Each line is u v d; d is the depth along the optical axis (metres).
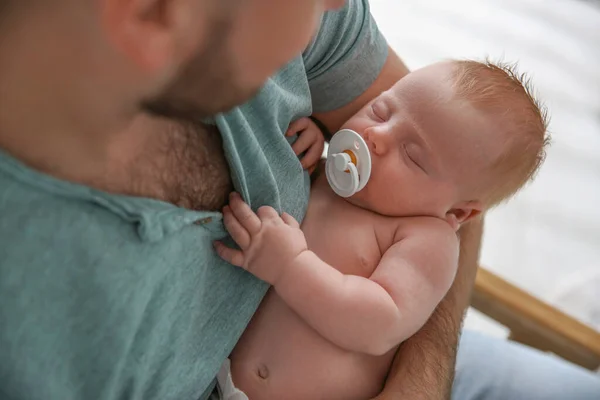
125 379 0.52
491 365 1.05
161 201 0.52
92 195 0.46
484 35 2.20
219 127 0.57
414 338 0.81
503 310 1.05
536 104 0.82
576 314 1.58
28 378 0.46
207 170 0.58
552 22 2.32
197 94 0.40
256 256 0.64
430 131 0.76
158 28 0.34
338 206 0.79
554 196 1.78
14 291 0.44
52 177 0.44
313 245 0.77
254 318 0.73
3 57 0.40
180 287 0.54
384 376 0.78
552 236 1.71
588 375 1.03
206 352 0.62
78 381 0.49
